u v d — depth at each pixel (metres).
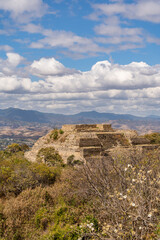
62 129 43.25
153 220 9.21
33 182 20.80
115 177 12.68
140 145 32.41
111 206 10.22
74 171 19.31
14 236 13.06
